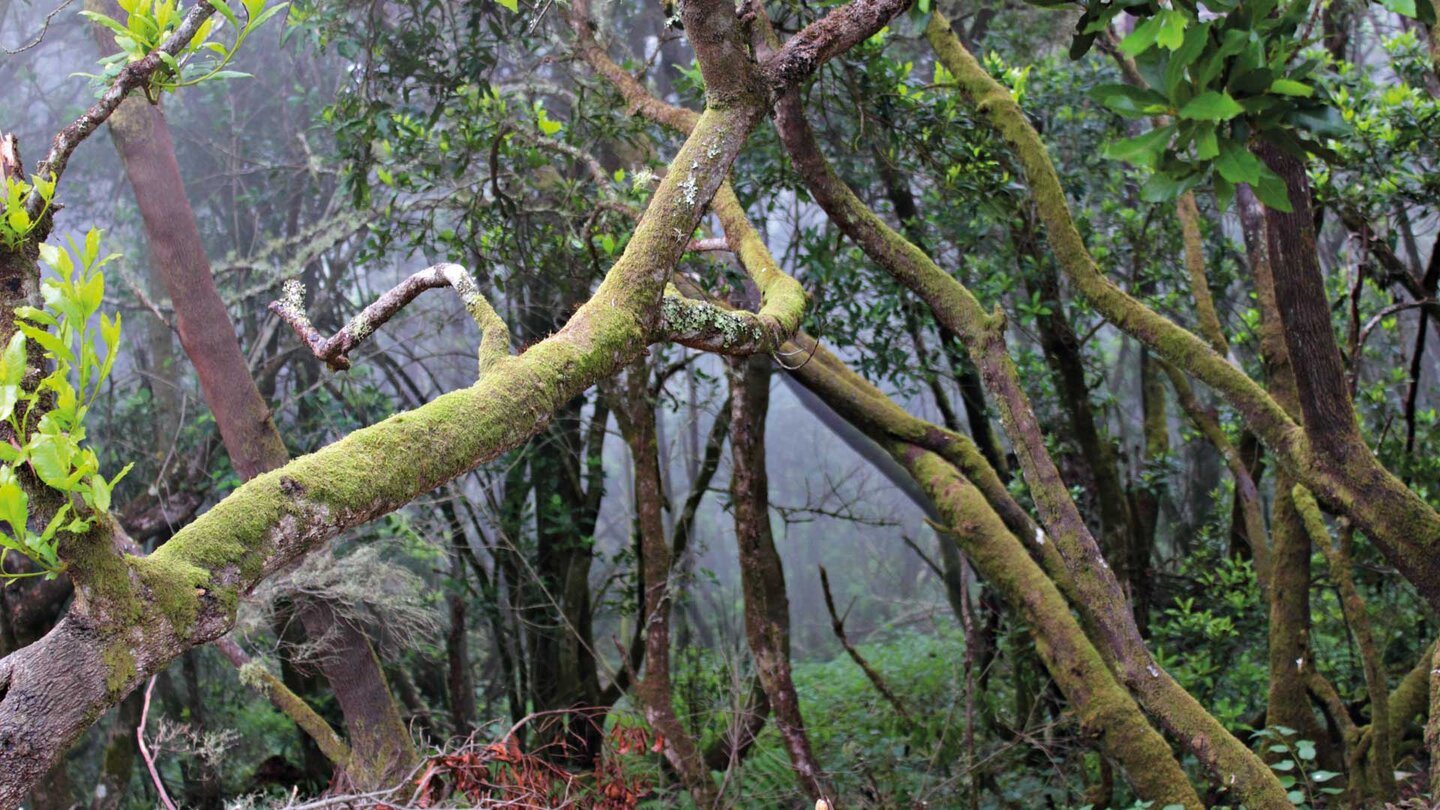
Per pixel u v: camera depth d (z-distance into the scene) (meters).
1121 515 6.67
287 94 9.59
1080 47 2.45
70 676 1.01
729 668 6.13
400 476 1.27
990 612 7.55
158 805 7.08
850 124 6.12
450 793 3.50
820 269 5.59
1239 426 7.55
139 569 1.06
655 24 8.11
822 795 5.07
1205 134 2.13
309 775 7.88
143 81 1.63
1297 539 5.07
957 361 7.43
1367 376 8.76
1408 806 3.62
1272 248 3.08
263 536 1.15
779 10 4.89
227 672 9.33
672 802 6.30
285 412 8.44
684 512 7.97
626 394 5.68
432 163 5.74
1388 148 5.55
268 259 8.77
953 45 4.38
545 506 8.51
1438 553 3.25
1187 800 3.78
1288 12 2.30
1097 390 9.62
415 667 9.41
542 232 5.86
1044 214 4.09
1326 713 5.63
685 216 1.83
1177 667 6.41
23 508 1.00
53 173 1.53
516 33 5.29
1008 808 6.15
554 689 8.46
